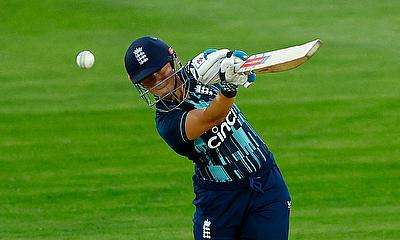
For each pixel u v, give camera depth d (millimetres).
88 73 53062
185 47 56812
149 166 39250
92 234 31672
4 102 48500
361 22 60062
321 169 38125
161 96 19703
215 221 21188
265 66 17484
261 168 20719
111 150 41469
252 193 20766
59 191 36594
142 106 47188
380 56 53844
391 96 47250
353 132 42594
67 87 50812
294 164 38781
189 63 20125
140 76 19375
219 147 20281
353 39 57000
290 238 30500
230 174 20562
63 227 32594
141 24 61000
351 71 51406
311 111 45531
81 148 41781
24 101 48594
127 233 31641
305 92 48219
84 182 37594
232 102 18641
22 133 44000
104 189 36656
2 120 45750
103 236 31375
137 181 37438
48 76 52812
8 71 53875
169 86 19656
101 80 51812
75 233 31875
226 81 18078
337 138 41906
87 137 43219
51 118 45938
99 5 64125
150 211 34094
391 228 31328
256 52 55625
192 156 20609
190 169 38688
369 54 54250
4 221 33375
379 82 49562
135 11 63094
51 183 37594
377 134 42219
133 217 33469
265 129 43438
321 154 39938
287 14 61875
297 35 58125
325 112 45312
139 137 43031
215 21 60938
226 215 21000
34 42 58875
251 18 61281
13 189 37031
